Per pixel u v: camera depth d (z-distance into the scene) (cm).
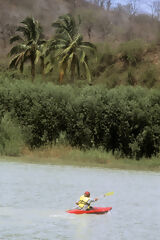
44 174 3709
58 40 9538
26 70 12762
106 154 5062
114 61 12606
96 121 5284
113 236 1853
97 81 12100
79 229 1945
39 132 5425
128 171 4381
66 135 5378
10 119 5416
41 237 1778
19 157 4903
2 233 1814
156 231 1959
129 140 5244
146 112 5222
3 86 6088
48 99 5438
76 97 5588
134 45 12506
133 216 2256
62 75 9456
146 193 2997
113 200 2708
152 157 5103
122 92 5519
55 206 2380
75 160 4884
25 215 2156
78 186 3150
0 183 3103
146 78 11588
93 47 9625
